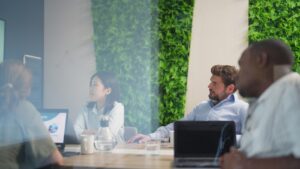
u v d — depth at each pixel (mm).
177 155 1649
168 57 3701
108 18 3883
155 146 1928
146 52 3771
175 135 1693
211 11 3645
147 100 3746
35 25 3854
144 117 3738
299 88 1185
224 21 3615
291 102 1154
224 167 1369
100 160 1680
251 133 1247
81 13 4020
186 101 3689
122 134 2514
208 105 2715
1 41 3209
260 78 1328
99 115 2551
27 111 1721
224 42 3615
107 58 3887
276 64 1300
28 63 3596
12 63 1800
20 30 3533
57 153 1672
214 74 2652
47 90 3973
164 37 3719
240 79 1399
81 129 2348
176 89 3678
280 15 3438
